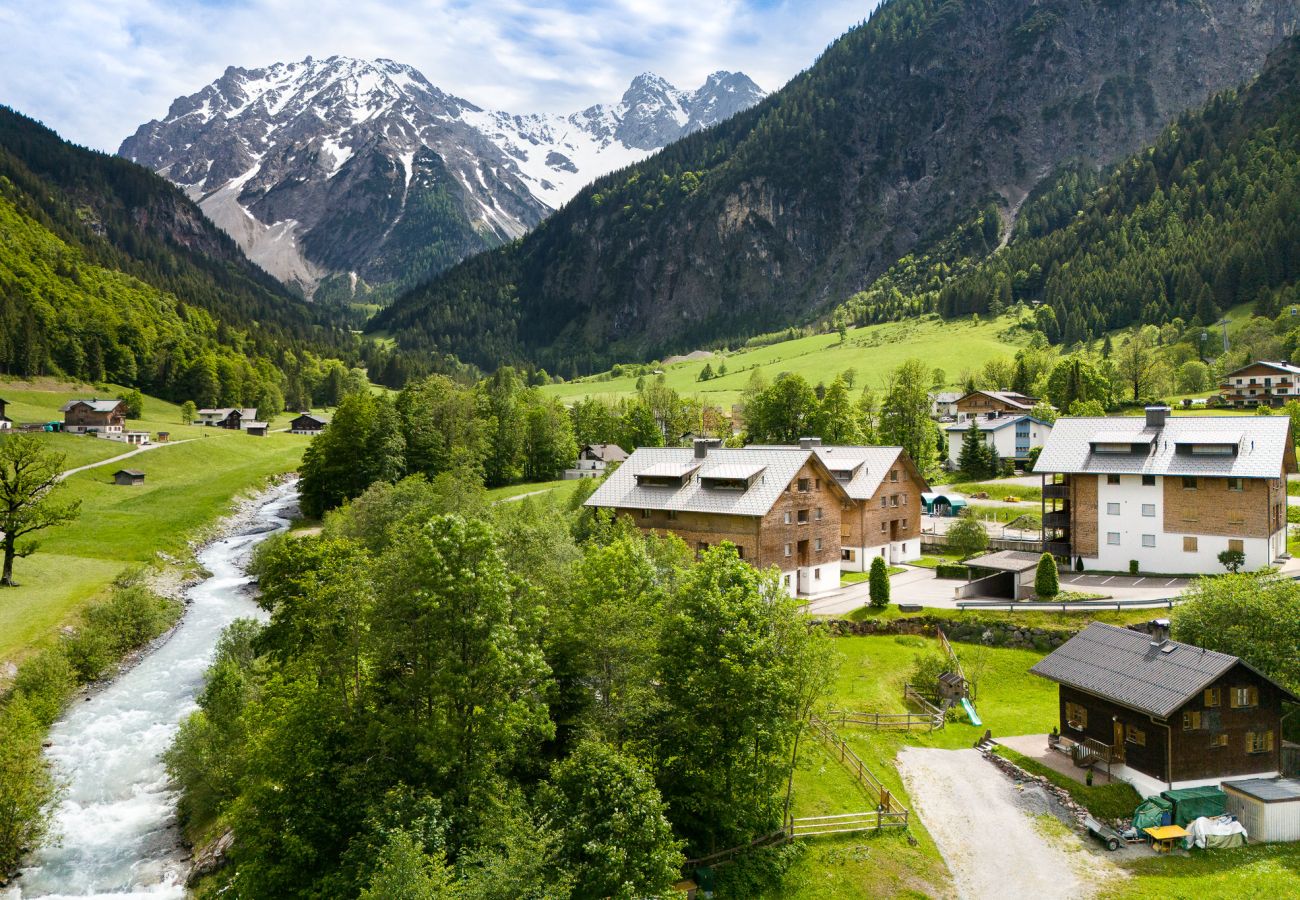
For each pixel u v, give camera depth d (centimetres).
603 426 19162
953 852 4141
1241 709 4722
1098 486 8338
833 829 4234
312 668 3888
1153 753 4650
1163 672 4766
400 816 3284
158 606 8238
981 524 9781
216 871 4138
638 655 4153
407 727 3509
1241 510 7588
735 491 7788
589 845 3184
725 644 3950
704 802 3900
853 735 5344
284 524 13112
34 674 6141
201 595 9306
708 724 3959
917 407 13762
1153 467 7994
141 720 6016
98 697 6431
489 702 3575
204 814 4684
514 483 16088
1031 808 4569
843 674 6269
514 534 5934
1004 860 4084
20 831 4388
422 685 3556
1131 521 8156
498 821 3388
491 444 15750
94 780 5181
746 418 17300
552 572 5112
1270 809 4341
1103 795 4672
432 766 3544
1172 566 7931
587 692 4275
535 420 16812
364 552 5372
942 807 4559
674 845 3434
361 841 3334
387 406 13762
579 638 4222
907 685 6159
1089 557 8381
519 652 3659
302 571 5272
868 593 7981
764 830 4159
